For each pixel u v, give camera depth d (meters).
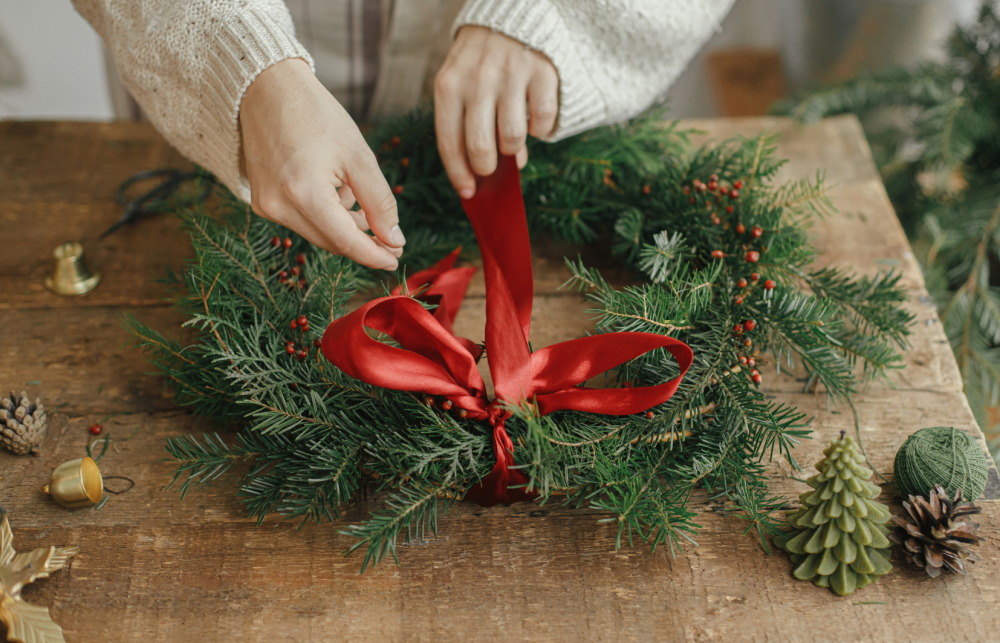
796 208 0.80
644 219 0.80
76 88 1.80
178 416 0.73
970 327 0.93
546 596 0.65
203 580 0.66
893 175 1.18
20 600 0.64
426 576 0.66
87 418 0.73
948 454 0.67
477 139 0.72
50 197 0.88
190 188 0.88
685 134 0.84
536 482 0.65
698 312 0.71
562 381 0.67
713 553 0.67
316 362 0.68
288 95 0.66
